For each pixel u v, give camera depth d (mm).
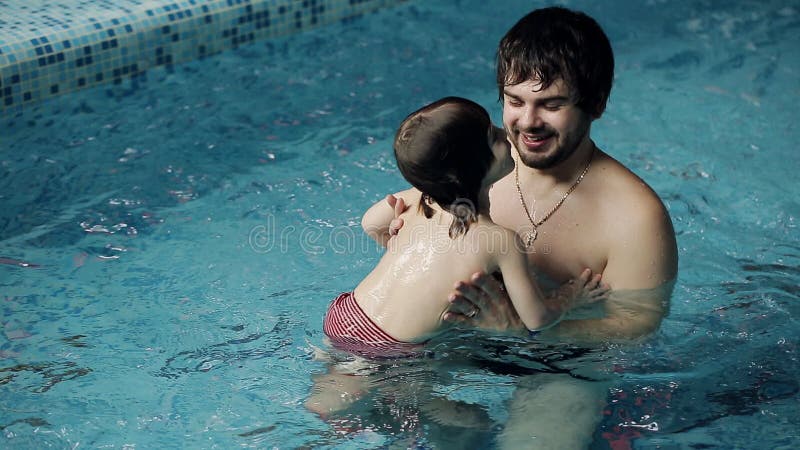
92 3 6949
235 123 6195
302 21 7574
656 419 3432
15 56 6211
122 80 6738
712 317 4074
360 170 5641
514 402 3480
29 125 6102
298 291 4477
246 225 5098
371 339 3695
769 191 5375
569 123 3498
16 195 5324
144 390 3748
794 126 6152
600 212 3756
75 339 4121
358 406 3516
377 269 3848
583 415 3416
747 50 7273
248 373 3809
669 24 7777
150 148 5875
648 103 6500
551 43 3398
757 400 3547
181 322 4238
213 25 7086
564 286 3799
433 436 3350
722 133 6086
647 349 3770
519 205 3902
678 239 4863
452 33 7625
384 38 7523
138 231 5039
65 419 3580
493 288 3635
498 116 6289
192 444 3432
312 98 6551
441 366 3646
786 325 4023
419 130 3570
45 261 4754
